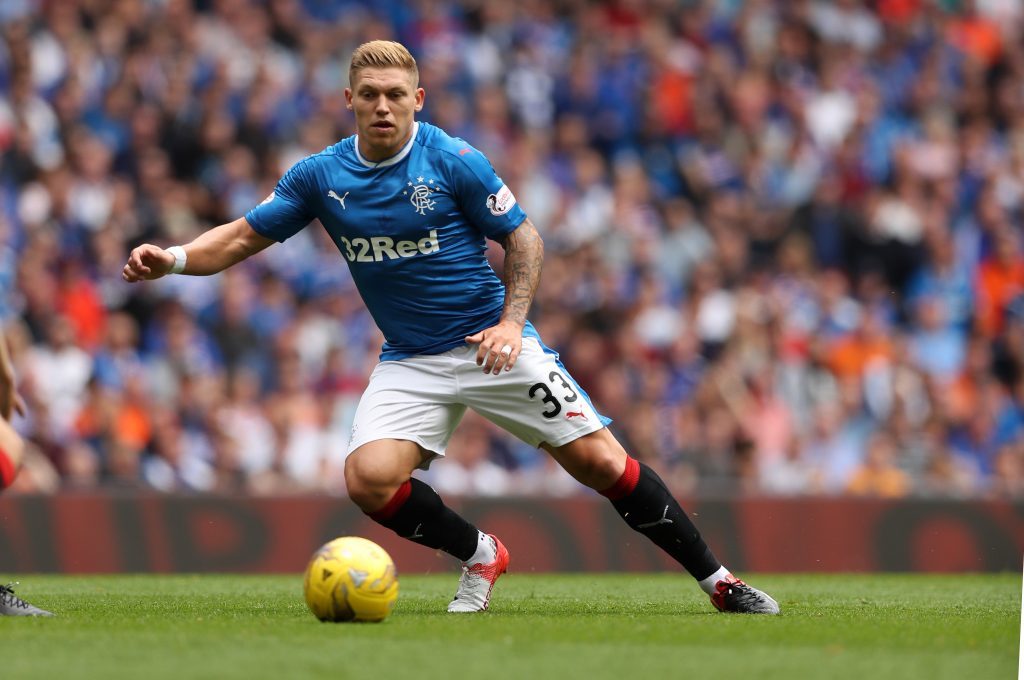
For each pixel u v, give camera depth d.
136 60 49.50
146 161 47.31
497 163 52.31
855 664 12.63
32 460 38.31
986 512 35.53
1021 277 55.31
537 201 51.72
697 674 11.88
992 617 17.78
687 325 49.19
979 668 12.53
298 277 45.50
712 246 52.53
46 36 48.62
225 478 40.47
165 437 40.22
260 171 49.31
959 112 60.38
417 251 17.92
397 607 19.47
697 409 44.66
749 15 59.75
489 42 55.81
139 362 42.47
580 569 33.41
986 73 61.88
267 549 32.44
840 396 48.69
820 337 49.69
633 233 50.94
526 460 41.88
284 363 42.94
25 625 15.23
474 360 18.11
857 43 60.47
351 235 18.05
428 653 12.93
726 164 55.34
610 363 46.56
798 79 58.44
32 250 43.72
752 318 49.03
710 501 34.47
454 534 18.42
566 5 58.09
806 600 22.66
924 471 47.31
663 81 56.69
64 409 39.88
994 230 56.03
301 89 51.81
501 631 14.94
